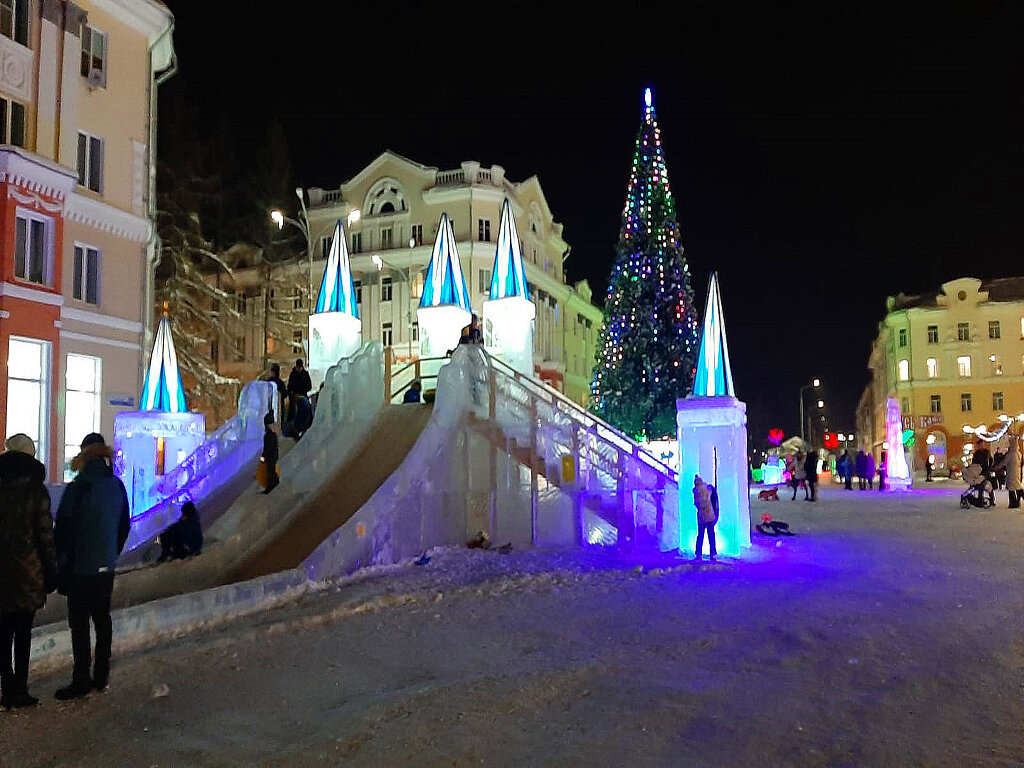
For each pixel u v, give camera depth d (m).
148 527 15.02
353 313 23.19
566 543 14.74
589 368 66.00
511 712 5.63
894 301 73.94
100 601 6.38
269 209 49.78
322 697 6.19
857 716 5.43
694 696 5.89
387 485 12.70
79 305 21.86
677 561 12.77
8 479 6.04
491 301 22.28
